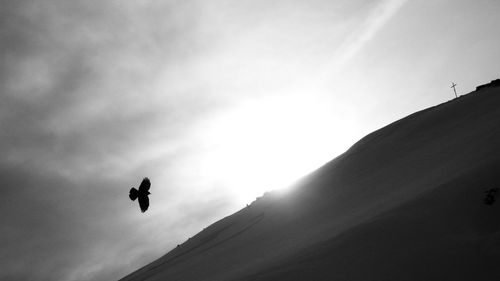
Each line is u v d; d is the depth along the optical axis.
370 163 55.81
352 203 42.88
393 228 24.73
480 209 22.62
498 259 18.31
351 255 23.94
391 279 20.25
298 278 23.84
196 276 44.16
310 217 46.50
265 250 41.66
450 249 20.55
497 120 38.91
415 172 40.62
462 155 34.69
